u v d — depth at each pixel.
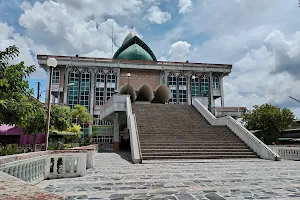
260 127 22.23
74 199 4.77
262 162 11.58
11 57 6.65
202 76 36.38
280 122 21.56
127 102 18.78
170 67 35.56
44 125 12.32
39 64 32.38
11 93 6.23
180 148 13.55
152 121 17.84
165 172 8.52
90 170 9.03
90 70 33.59
